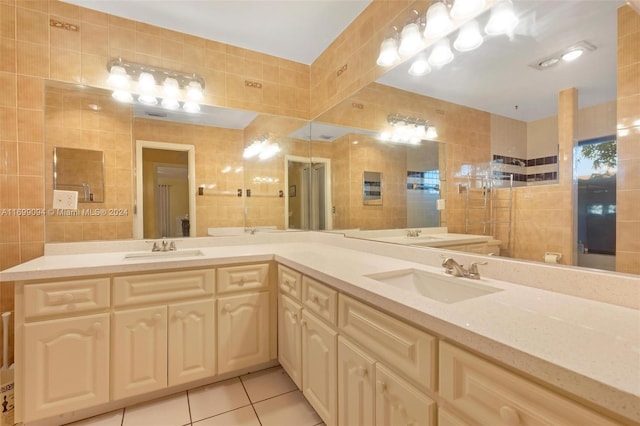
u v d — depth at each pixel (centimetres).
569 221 98
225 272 175
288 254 183
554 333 67
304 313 152
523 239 112
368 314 105
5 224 168
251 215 244
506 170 118
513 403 62
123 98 200
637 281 82
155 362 157
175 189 217
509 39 115
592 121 92
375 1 189
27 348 133
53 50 179
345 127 220
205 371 170
